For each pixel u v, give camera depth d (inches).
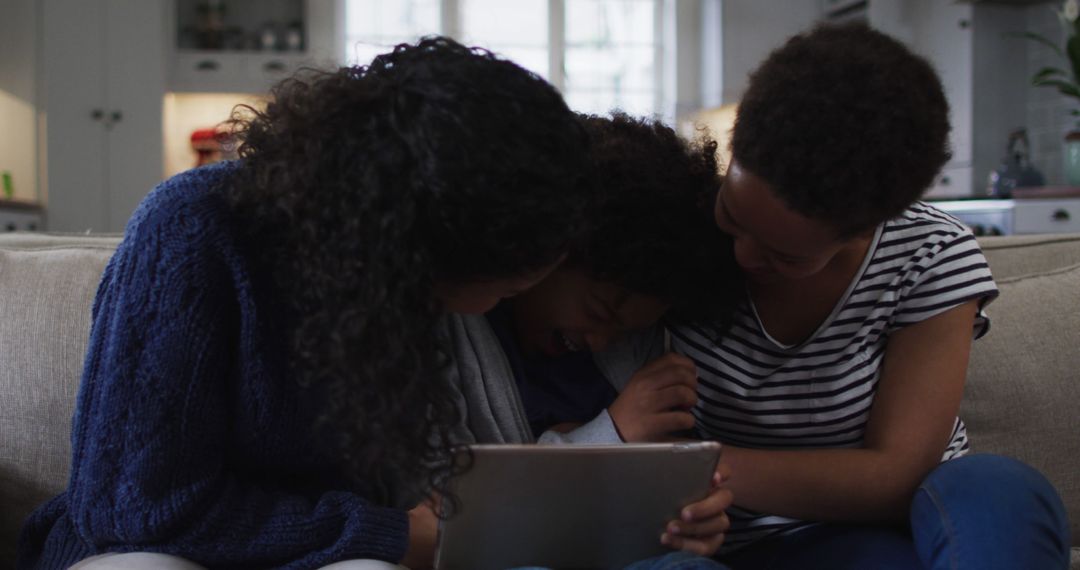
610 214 34.9
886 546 37.2
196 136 193.0
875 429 38.0
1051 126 176.9
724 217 34.2
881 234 38.4
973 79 179.0
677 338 41.5
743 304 39.7
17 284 47.6
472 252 26.8
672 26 228.5
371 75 28.5
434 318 27.5
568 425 41.5
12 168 189.3
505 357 40.0
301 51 205.3
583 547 32.3
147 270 29.3
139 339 29.1
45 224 188.9
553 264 28.6
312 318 28.0
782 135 30.4
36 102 189.6
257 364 30.5
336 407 28.0
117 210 191.8
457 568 32.0
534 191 26.2
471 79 26.5
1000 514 32.4
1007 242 60.9
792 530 40.9
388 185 26.3
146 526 28.9
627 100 229.9
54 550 32.3
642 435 37.8
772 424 39.9
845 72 30.5
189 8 204.2
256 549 30.3
